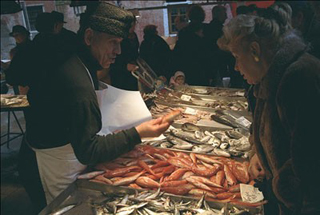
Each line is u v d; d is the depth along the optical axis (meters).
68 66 1.52
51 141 1.70
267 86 1.21
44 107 1.62
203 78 5.08
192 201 1.60
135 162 1.93
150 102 3.20
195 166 1.90
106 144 1.52
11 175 4.13
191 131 2.51
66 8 10.16
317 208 1.21
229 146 2.20
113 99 2.13
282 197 1.24
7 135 5.52
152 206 1.57
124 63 3.81
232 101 3.43
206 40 5.04
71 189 1.69
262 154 1.42
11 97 4.17
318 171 1.12
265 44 1.18
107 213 1.53
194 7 5.02
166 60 4.93
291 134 1.15
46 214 1.52
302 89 1.10
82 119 1.47
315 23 1.87
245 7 3.75
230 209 1.53
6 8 4.91
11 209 3.46
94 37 1.56
